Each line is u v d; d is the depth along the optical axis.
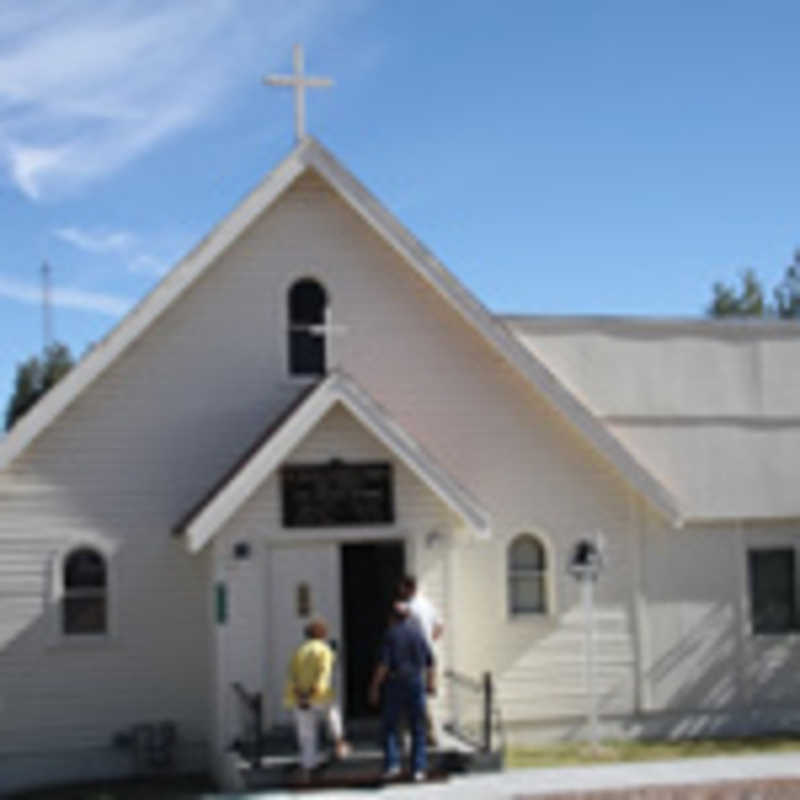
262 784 15.59
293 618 17.34
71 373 17.92
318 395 17.08
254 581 17.20
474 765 16.28
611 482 20.22
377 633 19.25
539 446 19.95
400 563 18.44
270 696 17.16
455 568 18.30
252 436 18.97
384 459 17.66
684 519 20.02
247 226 18.64
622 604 20.14
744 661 20.66
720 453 21.09
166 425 18.77
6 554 18.09
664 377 21.12
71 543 18.31
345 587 19.38
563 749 18.95
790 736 20.23
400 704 15.62
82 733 18.16
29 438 17.72
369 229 19.58
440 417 19.59
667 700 20.19
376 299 19.53
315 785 15.49
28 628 18.11
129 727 18.30
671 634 20.36
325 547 17.53
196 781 17.73
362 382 19.36
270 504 17.33
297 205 19.41
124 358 18.70
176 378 18.86
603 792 15.09
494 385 19.84
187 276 18.28
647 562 20.34
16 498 18.17
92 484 18.45
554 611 19.83
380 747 16.48
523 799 14.81
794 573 21.28
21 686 18.02
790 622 21.20
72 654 18.23
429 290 19.70
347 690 19.14
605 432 19.77
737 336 21.53
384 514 17.64
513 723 19.45
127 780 18.06
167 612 18.56
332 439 17.50
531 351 20.58
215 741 17.56
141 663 18.42
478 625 19.50
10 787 17.81
